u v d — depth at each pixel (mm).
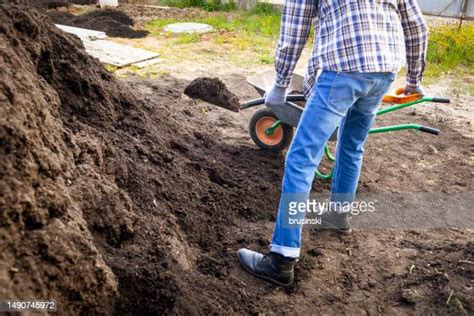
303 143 2791
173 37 9164
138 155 3516
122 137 3551
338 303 2902
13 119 2172
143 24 10000
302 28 2750
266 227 3568
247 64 7742
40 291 1979
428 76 7562
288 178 2822
